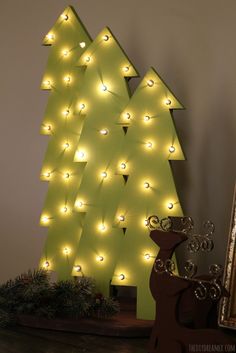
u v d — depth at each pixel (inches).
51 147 71.2
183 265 68.4
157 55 71.1
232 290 56.5
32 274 68.3
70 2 78.3
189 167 68.7
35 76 81.2
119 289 73.5
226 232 66.1
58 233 70.3
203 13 67.7
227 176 66.2
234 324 55.6
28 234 82.0
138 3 72.6
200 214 67.9
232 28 65.6
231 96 65.8
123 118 64.3
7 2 84.0
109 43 66.8
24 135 82.3
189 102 68.7
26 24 82.1
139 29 72.5
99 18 75.9
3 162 84.3
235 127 65.6
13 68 83.3
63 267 69.8
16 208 83.2
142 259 63.0
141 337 59.7
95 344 57.4
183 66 69.2
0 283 84.6
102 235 66.6
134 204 63.6
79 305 61.6
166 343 52.3
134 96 63.9
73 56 70.4
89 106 67.6
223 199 66.4
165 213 62.2
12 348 55.9
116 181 66.3
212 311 57.1
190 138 68.6
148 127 63.3
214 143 67.1
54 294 63.3
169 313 52.4
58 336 59.9
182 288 51.4
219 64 66.6
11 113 83.5
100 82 67.1
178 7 69.6
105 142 66.9
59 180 70.6
